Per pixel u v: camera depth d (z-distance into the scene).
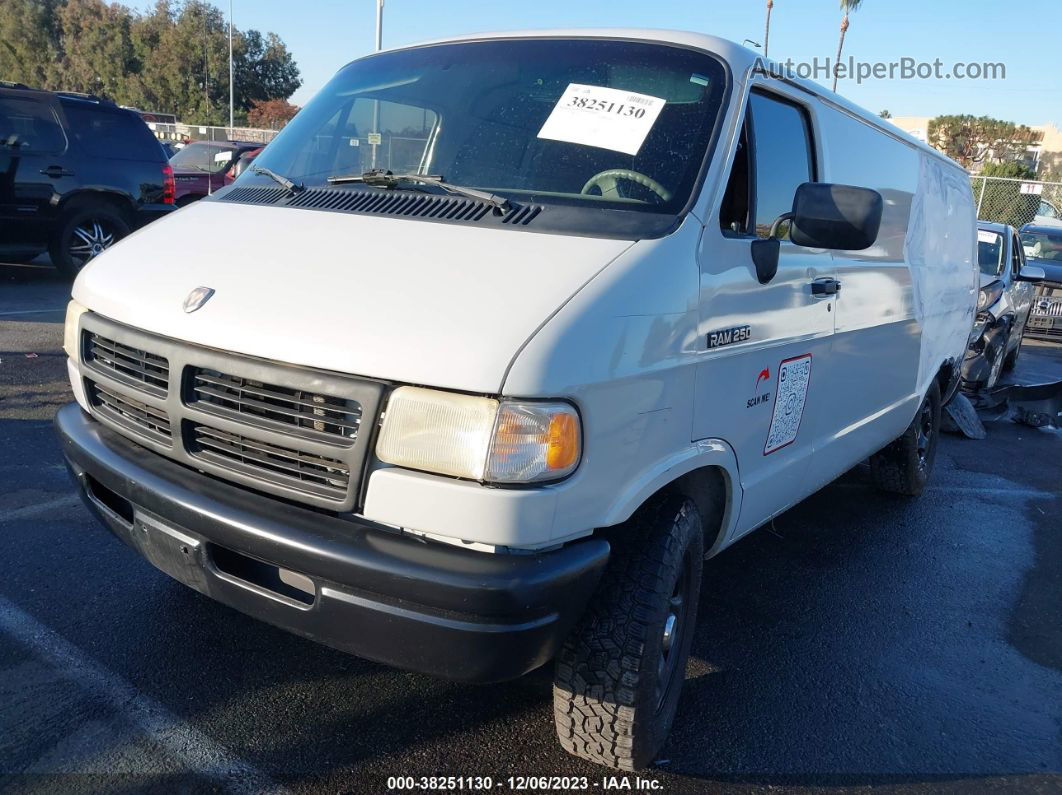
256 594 2.53
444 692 3.25
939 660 3.91
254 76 52.84
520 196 2.98
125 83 49.66
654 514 2.79
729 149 3.05
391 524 2.34
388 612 2.30
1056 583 4.90
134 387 2.79
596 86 3.28
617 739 2.74
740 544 5.06
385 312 2.42
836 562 4.92
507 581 2.22
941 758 3.19
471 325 2.34
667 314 2.64
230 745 2.87
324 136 3.69
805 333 3.56
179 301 2.69
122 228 11.25
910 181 4.98
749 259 3.09
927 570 4.92
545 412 2.27
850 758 3.14
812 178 3.79
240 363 2.49
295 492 2.45
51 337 8.14
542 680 3.35
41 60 51.38
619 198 2.90
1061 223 22.50
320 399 2.40
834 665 3.77
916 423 5.84
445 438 2.27
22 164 10.32
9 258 12.08
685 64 3.27
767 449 3.48
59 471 4.98
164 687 3.13
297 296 2.55
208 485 2.59
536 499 2.26
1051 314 15.21
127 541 2.90
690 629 3.13
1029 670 3.90
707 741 3.15
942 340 5.78
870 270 4.23
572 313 2.38
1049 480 6.98
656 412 2.64
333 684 3.24
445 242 2.70
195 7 49.84
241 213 3.21
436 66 3.68
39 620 3.46
